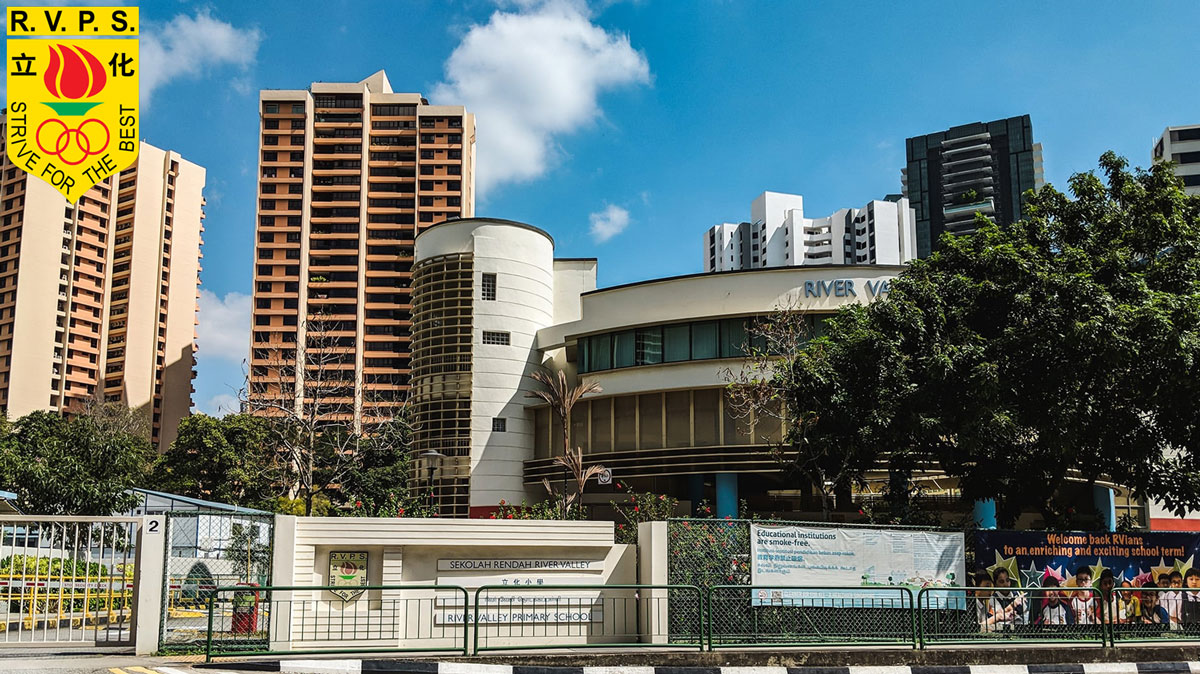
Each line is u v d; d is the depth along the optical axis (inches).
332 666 504.1
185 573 589.0
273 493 2357.3
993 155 6200.8
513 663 526.0
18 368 4168.3
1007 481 855.1
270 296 4168.3
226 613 600.1
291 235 4242.1
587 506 1652.3
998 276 794.8
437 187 4382.4
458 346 1736.0
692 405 1486.2
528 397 1734.7
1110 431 773.9
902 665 565.0
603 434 1583.4
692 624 652.7
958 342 778.8
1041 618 670.5
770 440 1405.0
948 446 824.3
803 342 1417.3
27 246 4264.3
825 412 836.0
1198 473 789.2
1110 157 874.8
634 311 1574.8
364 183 4333.2
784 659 559.2
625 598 710.5
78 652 533.6
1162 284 803.4
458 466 1688.0
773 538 655.1
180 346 4707.2
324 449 2034.9
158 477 2409.0
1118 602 641.0
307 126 4328.3
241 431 2381.9
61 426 2288.4
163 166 4744.1
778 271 1476.4
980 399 739.4
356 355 4156.0
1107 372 740.7
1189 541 718.5
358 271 4254.4
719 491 1435.8
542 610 697.0
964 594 668.1
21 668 467.2
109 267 4544.8
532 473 1696.6
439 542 683.4
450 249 1791.3
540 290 1825.8
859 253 6427.2
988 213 6028.5
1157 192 845.2
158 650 541.0
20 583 617.3
